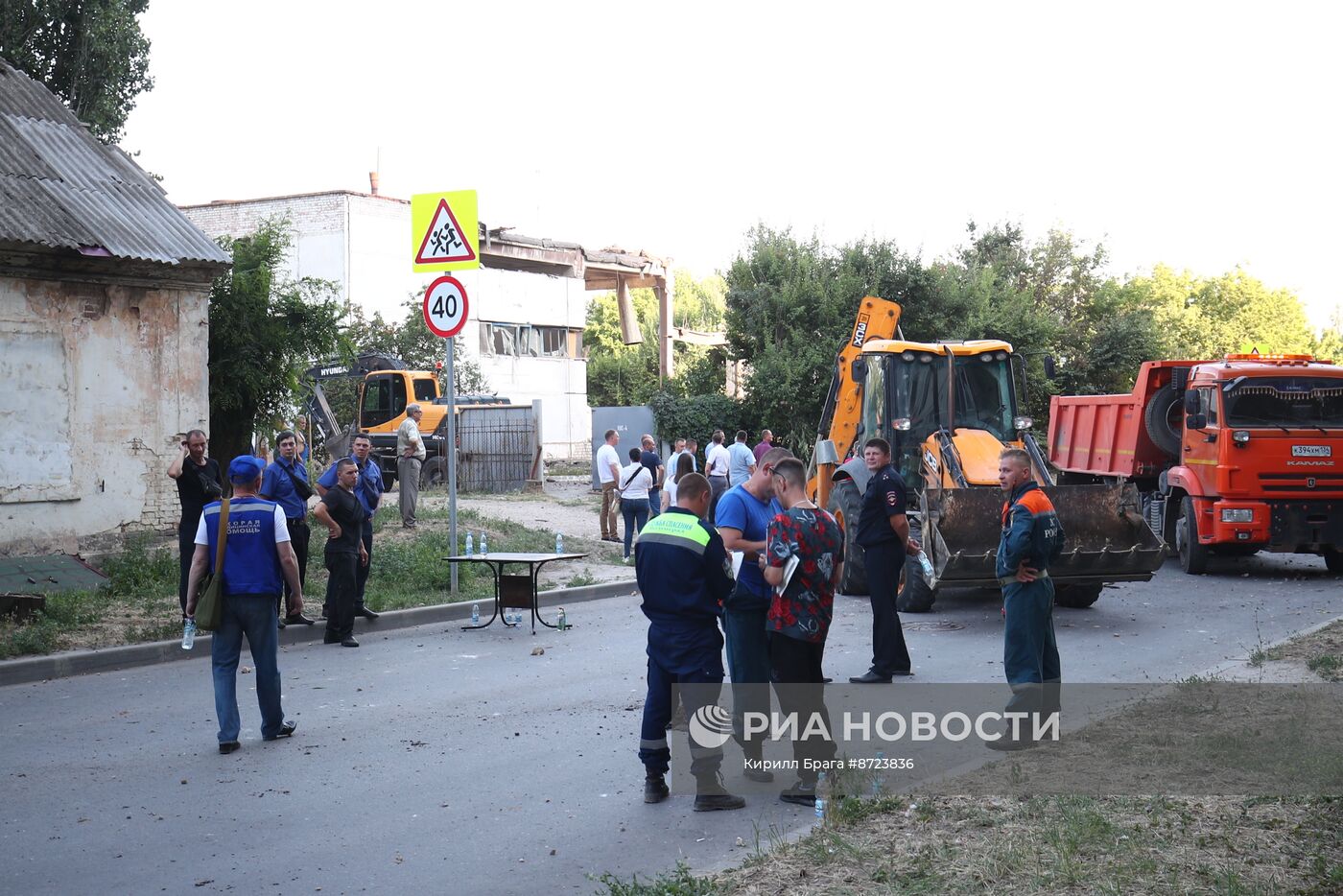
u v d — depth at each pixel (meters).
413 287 43.00
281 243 21.16
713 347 39.91
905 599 14.10
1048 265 45.84
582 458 48.91
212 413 19.27
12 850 6.26
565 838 6.36
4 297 14.75
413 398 32.16
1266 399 17.33
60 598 13.08
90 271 15.50
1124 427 20.52
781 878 5.42
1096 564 13.21
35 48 26.91
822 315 37.38
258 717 9.29
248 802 7.06
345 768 7.78
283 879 5.82
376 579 15.54
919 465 15.69
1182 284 68.12
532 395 46.44
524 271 47.62
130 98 28.38
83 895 5.64
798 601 6.86
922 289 38.72
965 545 13.40
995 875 5.34
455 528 14.96
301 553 12.84
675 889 5.26
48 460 15.12
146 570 14.48
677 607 6.84
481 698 9.81
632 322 54.41
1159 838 5.77
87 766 7.88
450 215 14.27
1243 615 13.74
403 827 6.58
